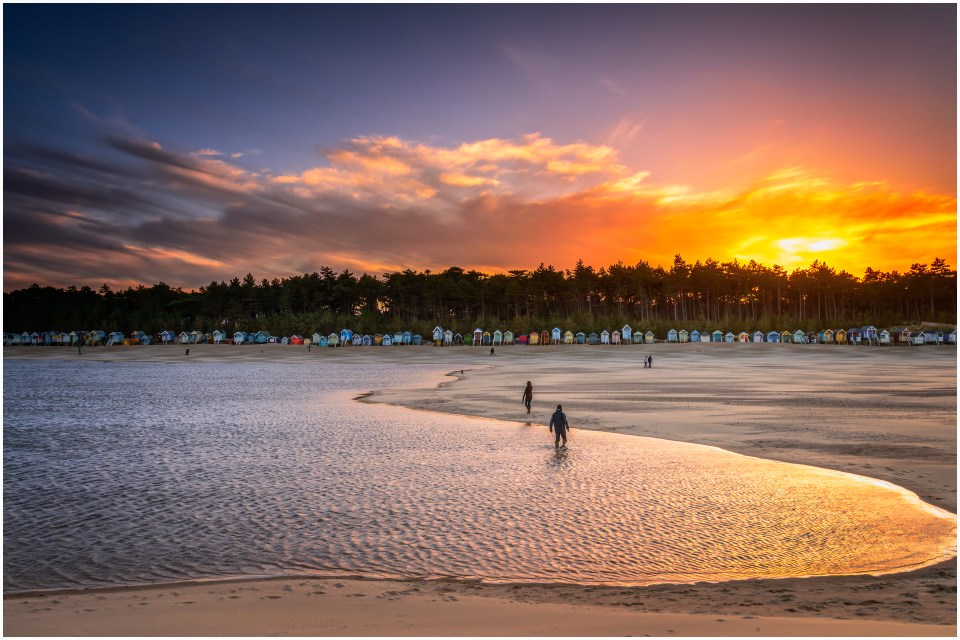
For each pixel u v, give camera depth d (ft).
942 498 54.29
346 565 39.42
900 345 511.40
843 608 31.07
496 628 27.58
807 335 581.53
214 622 29.14
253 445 83.87
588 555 40.93
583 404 131.44
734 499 54.70
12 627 28.55
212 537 45.06
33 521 48.98
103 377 239.71
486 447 81.66
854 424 97.50
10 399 150.92
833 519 48.47
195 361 377.91
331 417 114.01
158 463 71.72
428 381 212.84
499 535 45.19
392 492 57.93
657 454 75.87
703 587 34.99
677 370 269.03
